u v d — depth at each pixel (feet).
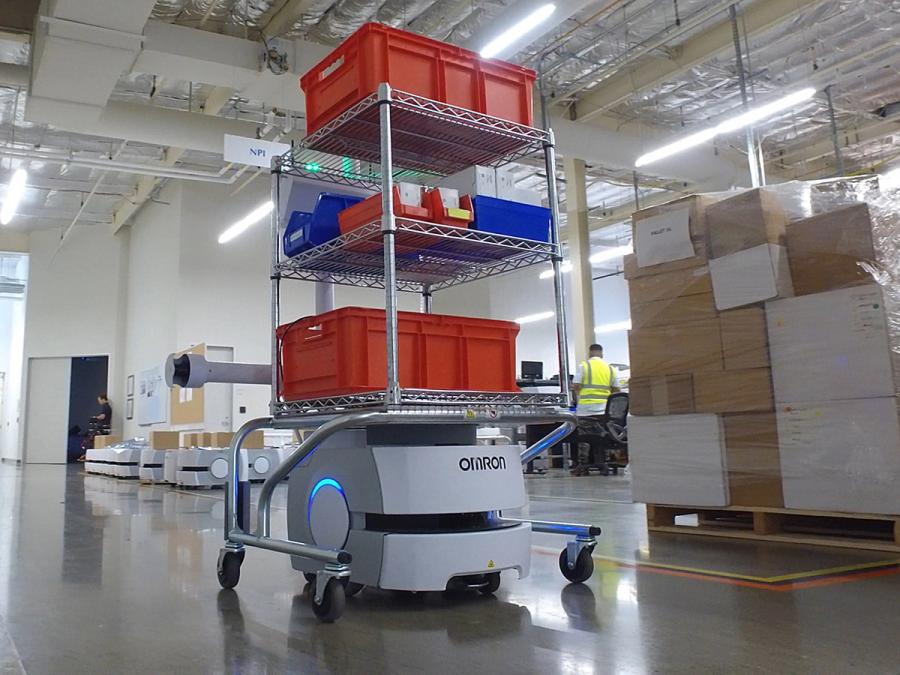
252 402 39.01
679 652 5.49
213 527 14.11
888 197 10.65
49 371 51.19
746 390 11.35
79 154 38.45
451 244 8.02
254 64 25.32
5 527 14.17
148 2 20.11
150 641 6.02
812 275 10.89
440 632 6.19
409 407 7.04
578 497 18.83
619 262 62.08
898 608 6.82
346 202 8.40
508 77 8.52
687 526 12.26
